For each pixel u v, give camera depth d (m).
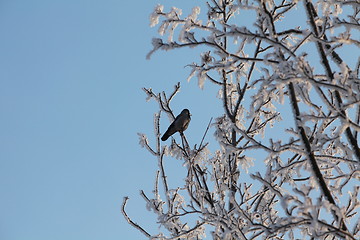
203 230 10.35
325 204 6.63
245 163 11.16
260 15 8.93
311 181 8.41
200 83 8.80
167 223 10.52
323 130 8.81
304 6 8.38
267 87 8.65
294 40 10.54
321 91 7.40
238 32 8.13
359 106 8.26
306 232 8.41
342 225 7.09
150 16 9.67
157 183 12.15
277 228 7.34
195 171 10.91
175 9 9.73
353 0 8.84
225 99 10.75
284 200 7.02
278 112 11.61
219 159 11.51
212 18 11.02
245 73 10.67
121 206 11.02
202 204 10.27
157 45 8.38
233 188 10.74
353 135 8.05
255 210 10.35
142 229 10.91
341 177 8.63
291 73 7.48
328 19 8.52
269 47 10.58
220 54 8.38
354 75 8.09
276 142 8.82
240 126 11.73
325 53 8.14
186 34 8.29
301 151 7.86
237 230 8.08
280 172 9.00
